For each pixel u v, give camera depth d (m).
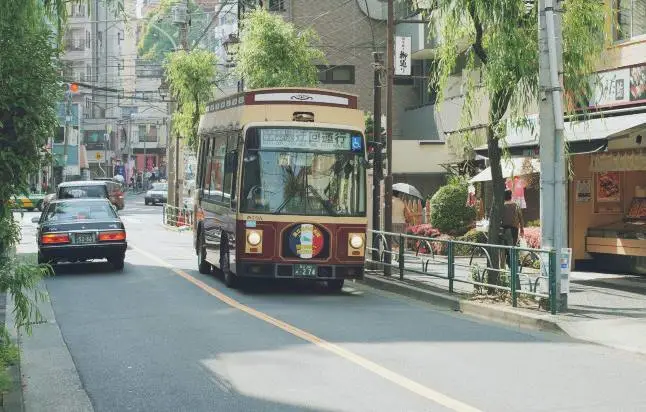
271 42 31.12
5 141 8.05
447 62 15.88
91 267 22.39
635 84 18.05
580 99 15.90
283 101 16.84
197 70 37.28
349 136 16.97
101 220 20.98
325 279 17.22
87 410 7.90
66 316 13.80
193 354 10.47
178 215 41.19
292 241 16.55
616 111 18.22
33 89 7.96
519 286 14.41
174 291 17.20
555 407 7.79
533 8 15.12
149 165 108.69
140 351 10.71
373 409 7.71
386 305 15.49
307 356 10.28
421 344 11.23
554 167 13.95
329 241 16.67
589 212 20.53
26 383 9.03
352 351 10.62
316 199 16.70
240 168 16.62
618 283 17.89
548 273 13.59
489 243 15.91
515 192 24.00
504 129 15.50
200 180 21.64
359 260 16.81
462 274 18.70
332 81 40.22
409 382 8.81
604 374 9.39
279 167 16.67
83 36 78.25
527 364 9.93
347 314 14.14
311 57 32.16
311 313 14.20
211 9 69.00
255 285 18.66
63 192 37.88
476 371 9.47
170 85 40.47
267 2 39.72
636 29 18.55
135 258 25.22
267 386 8.70
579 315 13.35
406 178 37.38
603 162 19.67
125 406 8.00
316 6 40.06
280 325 12.74
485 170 24.92
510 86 15.05
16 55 7.90
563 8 14.69
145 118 105.50
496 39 14.66
